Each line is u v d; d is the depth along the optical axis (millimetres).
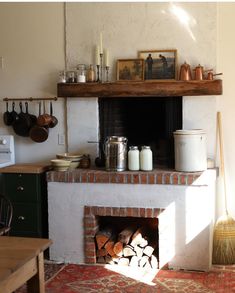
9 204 3297
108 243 3785
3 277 1793
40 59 4301
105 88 3973
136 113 4152
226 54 3840
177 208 3574
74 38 4160
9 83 4406
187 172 3600
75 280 3420
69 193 3812
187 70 3805
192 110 3902
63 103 4266
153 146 4133
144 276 3492
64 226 3848
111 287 3275
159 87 3855
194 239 3566
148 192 3621
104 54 4082
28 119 4297
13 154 4355
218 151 3898
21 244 2211
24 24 4316
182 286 3270
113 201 3709
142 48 3998
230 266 3703
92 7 4090
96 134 4160
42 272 2227
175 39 3916
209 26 3830
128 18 4012
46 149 4348
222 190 3910
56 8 4211
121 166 3770
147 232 4004
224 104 3871
